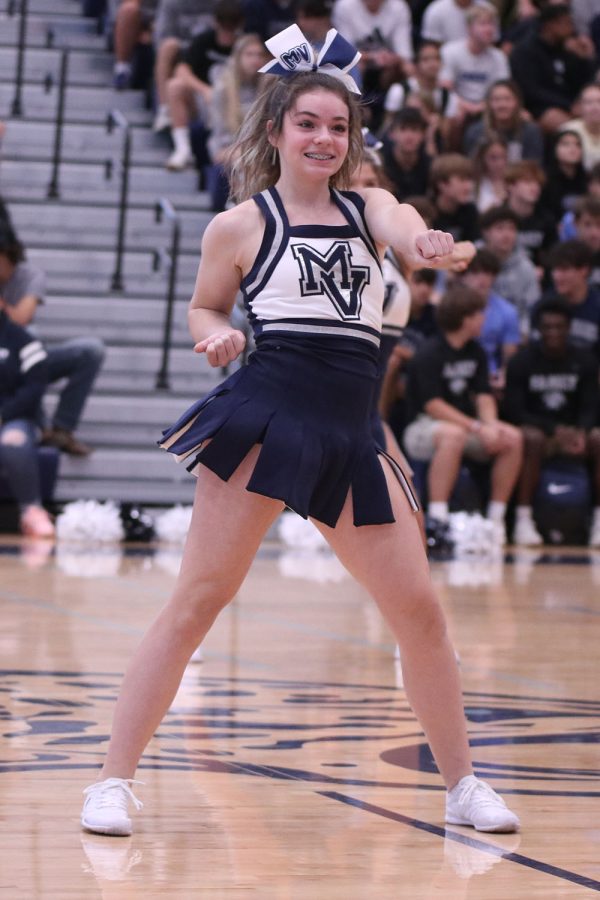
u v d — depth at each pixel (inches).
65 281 959.0
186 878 192.5
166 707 225.6
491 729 307.6
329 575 659.4
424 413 790.5
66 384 852.6
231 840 213.8
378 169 363.9
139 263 973.2
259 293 224.2
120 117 968.9
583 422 828.6
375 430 358.0
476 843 213.8
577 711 330.0
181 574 225.0
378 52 986.7
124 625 459.5
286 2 1016.9
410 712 324.8
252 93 927.0
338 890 187.8
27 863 198.4
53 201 993.5
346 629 475.2
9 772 255.6
